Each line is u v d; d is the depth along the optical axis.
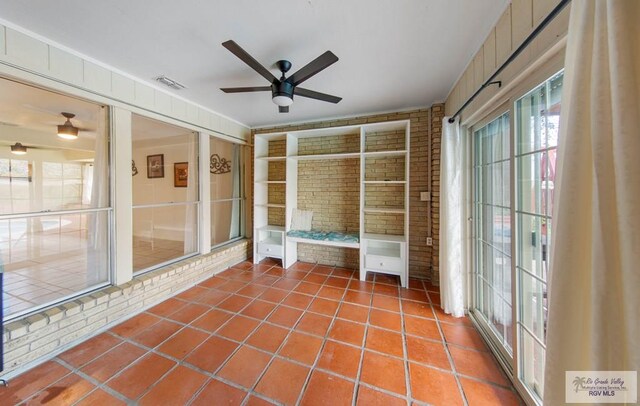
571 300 0.77
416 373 1.57
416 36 1.68
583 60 0.71
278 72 2.14
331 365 1.64
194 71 2.19
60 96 1.94
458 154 2.22
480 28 1.59
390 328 2.07
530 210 1.39
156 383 1.47
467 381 1.50
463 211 2.25
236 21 1.53
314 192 3.76
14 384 1.46
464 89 2.13
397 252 3.21
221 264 3.45
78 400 1.36
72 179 2.19
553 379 0.80
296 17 1.49
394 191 3.35
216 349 1.79
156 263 2.90
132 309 2.26
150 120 2.59
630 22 0.59
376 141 3.40
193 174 3.21
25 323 1.59
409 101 2.89
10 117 1.94
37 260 2.28
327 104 2.97
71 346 1.81
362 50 1.84
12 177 1.95
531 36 1.05
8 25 1.54
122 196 2.27
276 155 4.04
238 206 4.07
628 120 0.58
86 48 1.84
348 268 3.60
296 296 2.68
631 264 0.58
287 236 3.55
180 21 1.53
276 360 1.68
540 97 1.27
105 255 2.23
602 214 0.64
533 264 1.38
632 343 0.58
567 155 0.75
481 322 2.06
